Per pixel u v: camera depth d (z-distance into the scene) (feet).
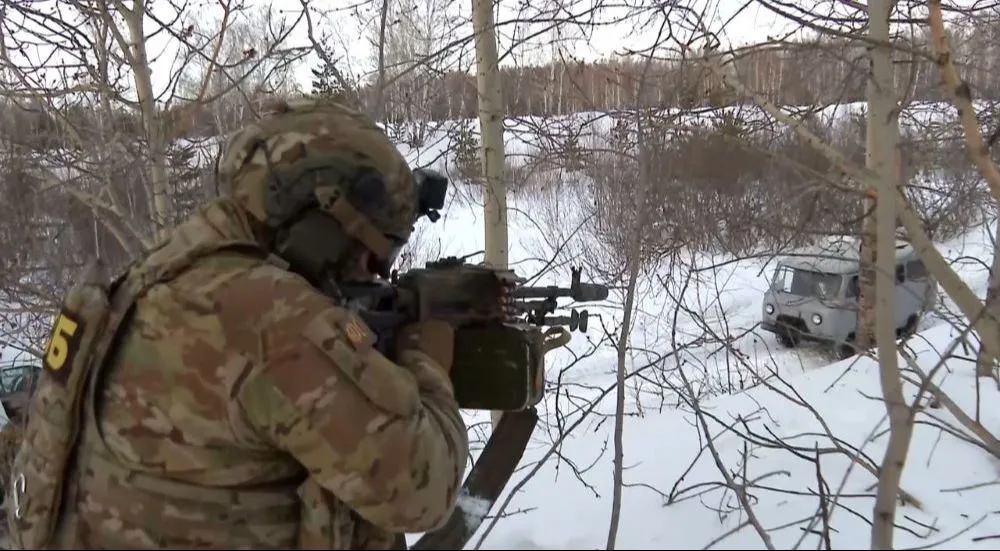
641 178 7.97
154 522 4.50
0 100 13.61
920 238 6.97
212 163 14.01
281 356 4.36
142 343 4.57
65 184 13.42
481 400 5.85
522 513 9.34
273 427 4.37
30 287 14.64
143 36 12.70
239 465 4.55
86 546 4.70
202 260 4.75
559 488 10.28
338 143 4.91
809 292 26.53
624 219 12.23
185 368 4.44
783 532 8.08
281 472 4.70
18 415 13.37
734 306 29.76
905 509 9.02
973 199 9.69
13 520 5.25
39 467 4.85
